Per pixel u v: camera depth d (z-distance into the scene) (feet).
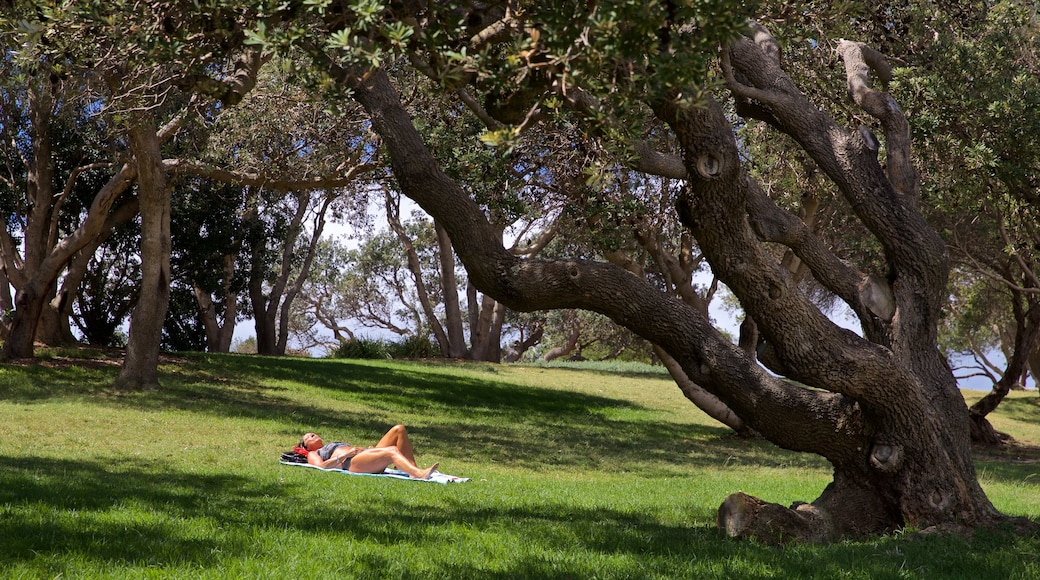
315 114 63.31
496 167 46.50
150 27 20.01
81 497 25.91
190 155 70.90
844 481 26.22
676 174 30.83
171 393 65.57
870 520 25.75
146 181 64.08
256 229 97.35
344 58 15.39
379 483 36.09
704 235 22.88
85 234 73.97
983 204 47.03
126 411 56.29
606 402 95.96
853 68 30.73
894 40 38.14
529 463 51.37
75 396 60.54
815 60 41.27
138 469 36.14
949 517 24.68
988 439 83.30
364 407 72.18
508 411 81.56
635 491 38.75
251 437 50.75
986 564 20.16
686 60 14.02
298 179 67.67
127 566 17.38
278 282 129.18
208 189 91.91
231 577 16.90
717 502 34.99
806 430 25.11
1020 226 50.24
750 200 27.86
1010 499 39.75
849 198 27.76
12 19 20.66
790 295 23.36
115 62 23.88
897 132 28.68
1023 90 40.11
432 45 16.98
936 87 38.58
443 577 17.66
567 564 19.40
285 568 17.84
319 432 55.01
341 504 28.71
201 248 92.32
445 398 83.92
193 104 34.76
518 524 25.46
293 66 17.81
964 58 40.09
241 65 26.99
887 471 24.88
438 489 35.27
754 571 19.10
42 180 78.59
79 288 102.01
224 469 37.83
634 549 21.89
